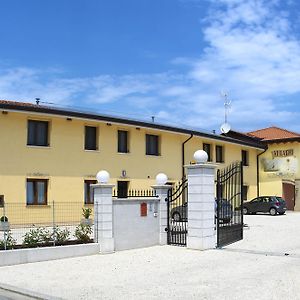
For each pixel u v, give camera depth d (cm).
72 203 2547
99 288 1018
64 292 985
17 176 2348
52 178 2489
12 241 1438
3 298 960
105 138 2764
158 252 1530
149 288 1004
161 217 1717
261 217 3206
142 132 2994
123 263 1340
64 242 1505
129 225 1612
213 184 1595
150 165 3034
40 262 1367
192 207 1575
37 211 2388
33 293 979
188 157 3356
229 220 1777
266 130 4672
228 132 4175
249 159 4181
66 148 2562
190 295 928
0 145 2298
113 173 2792
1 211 2264
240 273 1143
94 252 1503
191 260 1359
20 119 2380
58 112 2411
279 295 911
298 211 4041
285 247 1611
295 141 4094
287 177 4138
